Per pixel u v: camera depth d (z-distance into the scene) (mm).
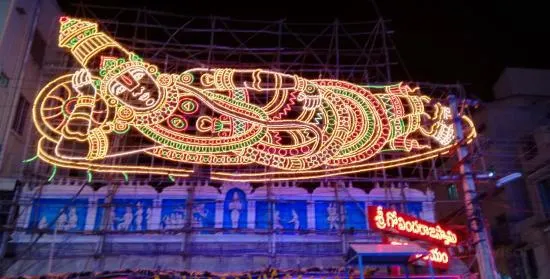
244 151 24938
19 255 22219
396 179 25578
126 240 23344
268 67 30281
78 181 24516
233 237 23844
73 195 24000
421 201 25750
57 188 24000
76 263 22719
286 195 25062
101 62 25375
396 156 28891
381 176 29391
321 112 26266
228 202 24688
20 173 25219
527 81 44156
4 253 22484
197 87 25766
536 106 43062
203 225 24078
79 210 23766
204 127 25188
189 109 25391
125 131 24438
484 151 34094
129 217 23828
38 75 28984
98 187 25344
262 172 26281
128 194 24250
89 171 23672
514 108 42719
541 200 36969
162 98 25219
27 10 27641
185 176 24297
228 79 26141
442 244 23328
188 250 23359
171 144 24594
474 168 30469
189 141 24781
